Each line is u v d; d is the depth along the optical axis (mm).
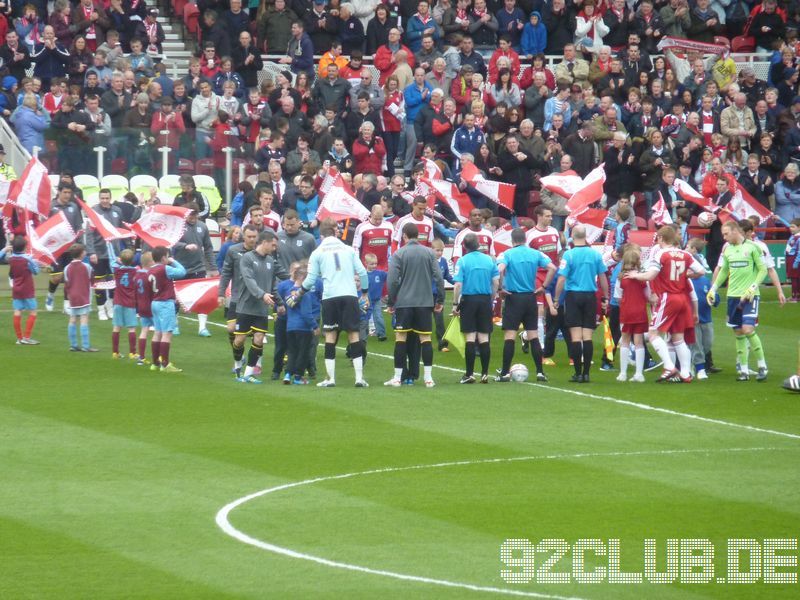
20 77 98000
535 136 95625
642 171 97000
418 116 99000
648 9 111000
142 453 48156
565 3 110000
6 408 55844
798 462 47781
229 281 64938
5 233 85938
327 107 97500
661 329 63406
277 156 93875
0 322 77562
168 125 92875
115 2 101438
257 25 106750
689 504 41875
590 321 63250
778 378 65812
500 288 68312
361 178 86188
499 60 101500
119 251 79438
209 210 92500
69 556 36062
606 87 104375
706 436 52094
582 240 63156
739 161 102312
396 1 108438
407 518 40000
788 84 110812
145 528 38750
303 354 62000
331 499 42094
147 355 69250
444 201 86312
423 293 61219
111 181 91375
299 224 67938
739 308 64688
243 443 49938
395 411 56250
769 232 101812
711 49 109812
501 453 48750
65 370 64875
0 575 34406
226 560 35781
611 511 41000
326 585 33844
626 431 52875
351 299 61000
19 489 42969
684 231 88625
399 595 33156
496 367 68375
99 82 96625
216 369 65938
